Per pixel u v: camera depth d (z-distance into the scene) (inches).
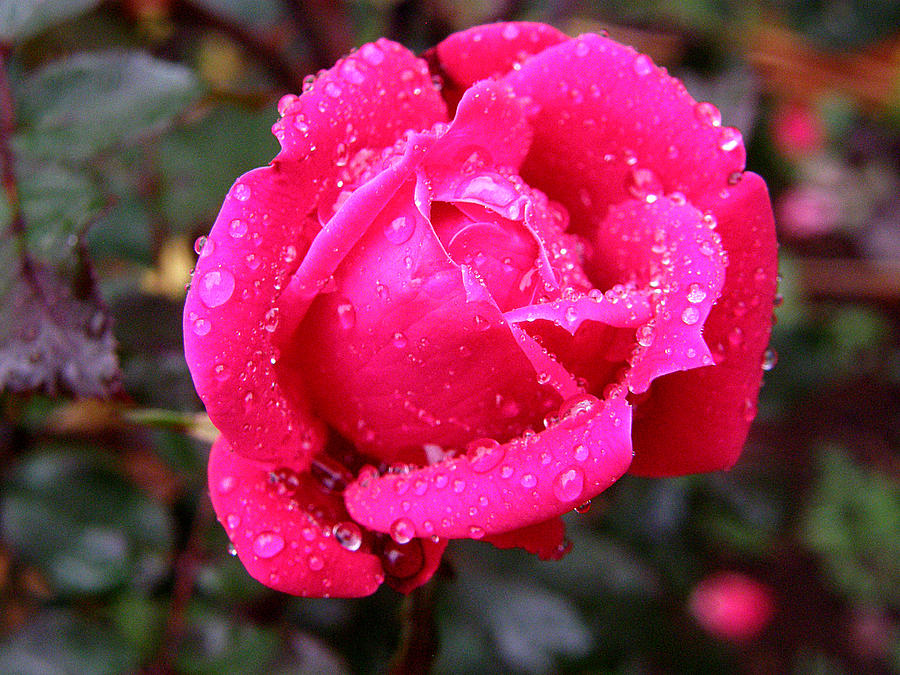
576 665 11.2
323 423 7.0
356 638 11.3
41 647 8.9
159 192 10.4
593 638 11.3
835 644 22.3
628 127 7.0
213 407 6.4
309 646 9.3
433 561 6.8
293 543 6.7
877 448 21.6
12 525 9.3
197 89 8.2
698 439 7.2
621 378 6.9
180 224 10.5
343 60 6.8
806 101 18.3
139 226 10.4
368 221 6.5
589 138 7.1
